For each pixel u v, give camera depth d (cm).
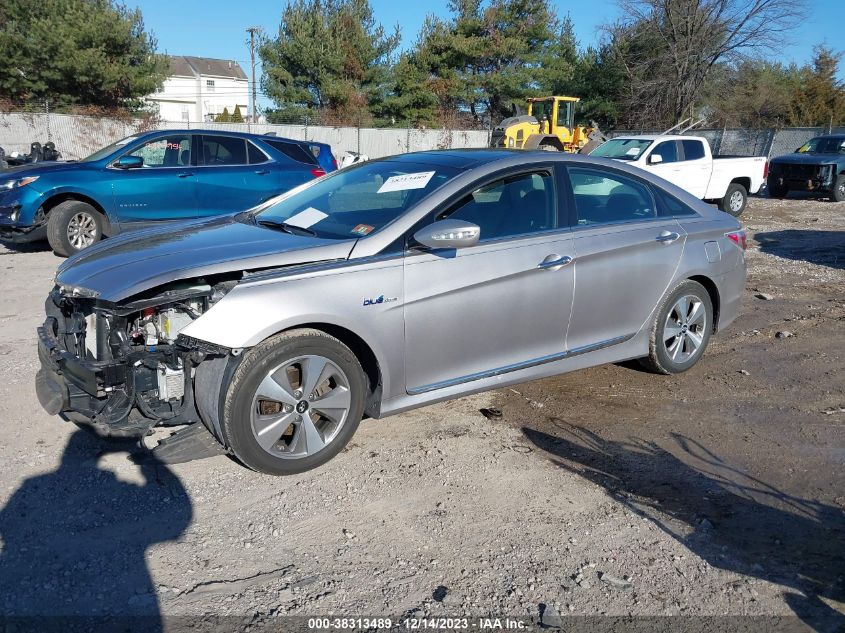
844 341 650
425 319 407
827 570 316
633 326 507
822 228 1448
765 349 625
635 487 387
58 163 1006
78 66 3105
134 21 3378
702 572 314
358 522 349
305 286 371
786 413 486
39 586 298
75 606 287
